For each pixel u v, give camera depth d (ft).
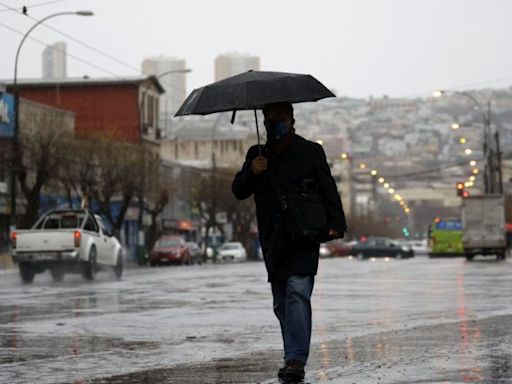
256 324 50.93
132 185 219.41
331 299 72.69
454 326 47.80
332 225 30.37
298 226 29.86
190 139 443.73
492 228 230.48
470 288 88.28
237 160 436.76
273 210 30.55
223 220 350.23
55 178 194.18
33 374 31.78
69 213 126.62
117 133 231.30
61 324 51.29
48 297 77.92
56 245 118.32
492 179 286.25
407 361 33.58
